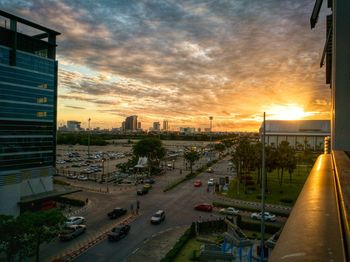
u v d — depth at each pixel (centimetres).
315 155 9988
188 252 2608
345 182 255
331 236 179
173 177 6850
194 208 4072
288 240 195
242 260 2355
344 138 625
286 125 14725
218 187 5303
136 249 2677
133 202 4441
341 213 199
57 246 2745
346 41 621
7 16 3662
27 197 3869
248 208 4031
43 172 4234
